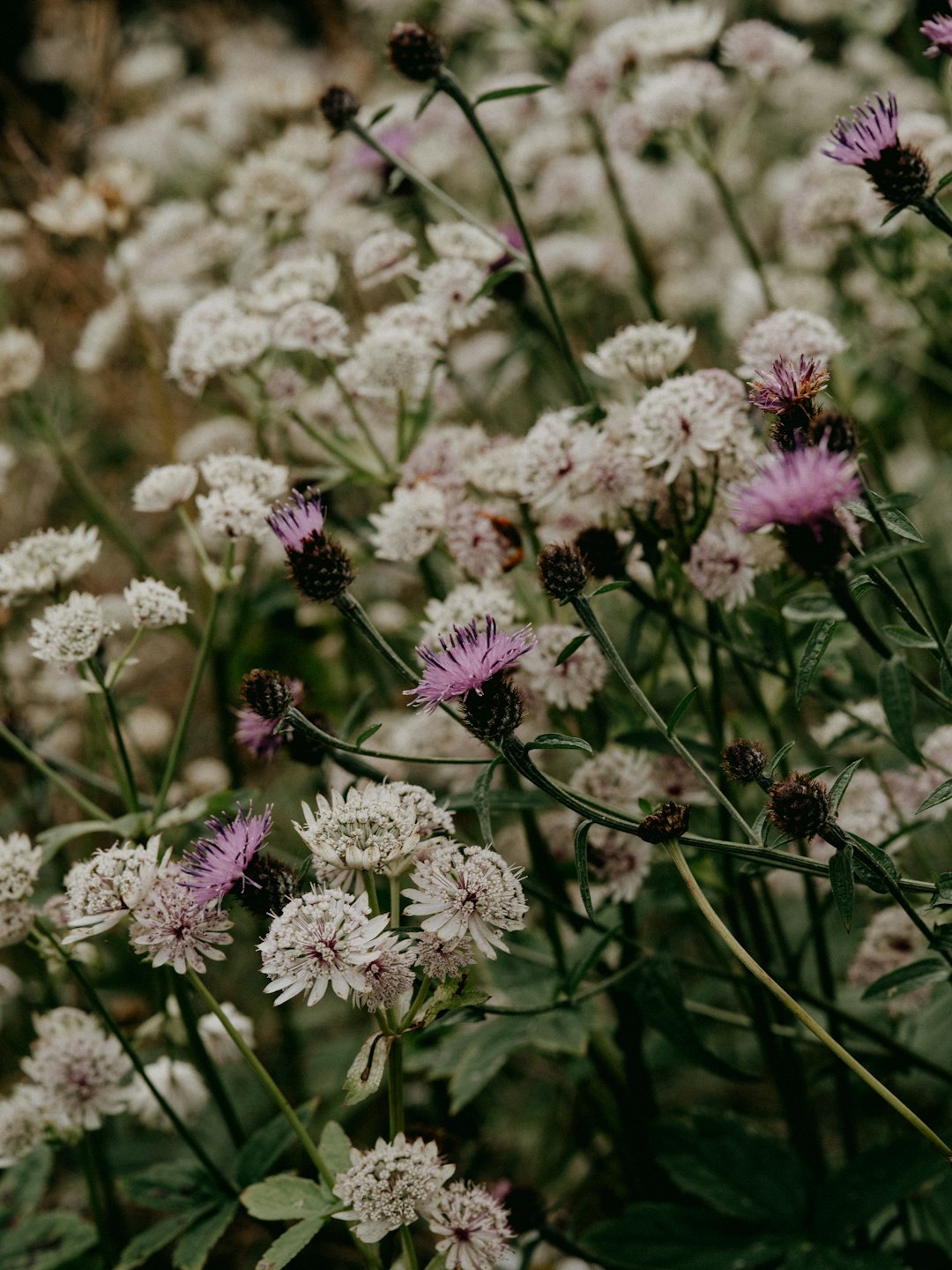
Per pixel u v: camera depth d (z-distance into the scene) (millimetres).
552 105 1054
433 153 1178
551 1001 734
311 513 659
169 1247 831
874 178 656
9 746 809
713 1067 712
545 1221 745
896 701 596
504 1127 893
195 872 634
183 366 857
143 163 1362
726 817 743
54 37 1538
